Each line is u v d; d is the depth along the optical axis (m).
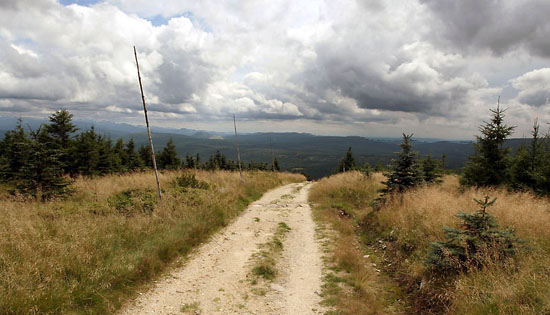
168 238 7.57
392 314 4.88
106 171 22.64
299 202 16.59
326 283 6.00
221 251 7.84
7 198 10.00
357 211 13.88
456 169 26.64
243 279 6.11
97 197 11.01
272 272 6.48
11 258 5.09
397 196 11.30
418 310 4.89
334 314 4.74
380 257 7.74
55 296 4.34
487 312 4.02
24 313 3.87
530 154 12.22
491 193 10.32
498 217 7.30
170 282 5.82
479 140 12.84
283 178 31.17
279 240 9.16
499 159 12.40
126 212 9.34
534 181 11.66
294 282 6.11
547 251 5.45
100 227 7.38
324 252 8.09
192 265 6.80
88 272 5.21
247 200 15.82
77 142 20.25
